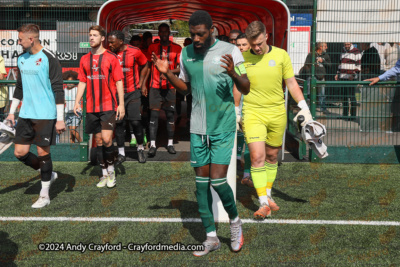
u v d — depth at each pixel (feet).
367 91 24.35
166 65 12.16
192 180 20.56
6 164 23.77
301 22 28.25
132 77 23.53
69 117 24.66
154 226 14.89
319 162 24.27
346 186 19.76
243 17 29.25
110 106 18.95
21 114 16.84
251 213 16.26
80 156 24.57
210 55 12.30
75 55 37.06
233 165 15.05
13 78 37.50
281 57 15.70
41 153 16.83
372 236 14.16
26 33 16.19
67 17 36.86
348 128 24.67
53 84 16.60
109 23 26.50
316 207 16.93
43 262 12.32
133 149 26.63
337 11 27.78
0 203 17.30
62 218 15.64
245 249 13.21
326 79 33.68
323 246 13.41
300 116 16.07
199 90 12.45
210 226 12.98
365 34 28.30
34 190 19.10
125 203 17.26
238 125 16.21
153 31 59.98
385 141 24.63
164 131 32.53
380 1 27.89
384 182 20.44
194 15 11.96
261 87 15.56
